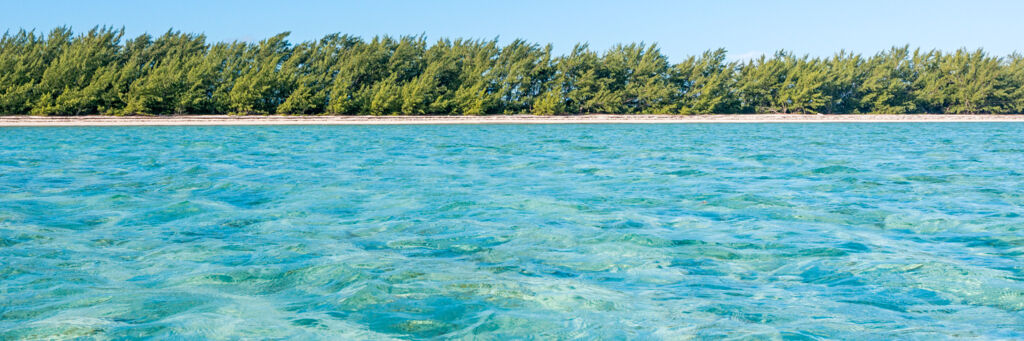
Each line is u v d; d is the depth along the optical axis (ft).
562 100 287.07
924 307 25.48
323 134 171.12
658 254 34.42
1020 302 25.95
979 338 22.25
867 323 23.82
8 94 222.69
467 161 90.17
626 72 298.76
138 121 223.30
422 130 199.93
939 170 76.64
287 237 38.65
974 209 47.98
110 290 27.94
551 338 22.89
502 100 285.64
